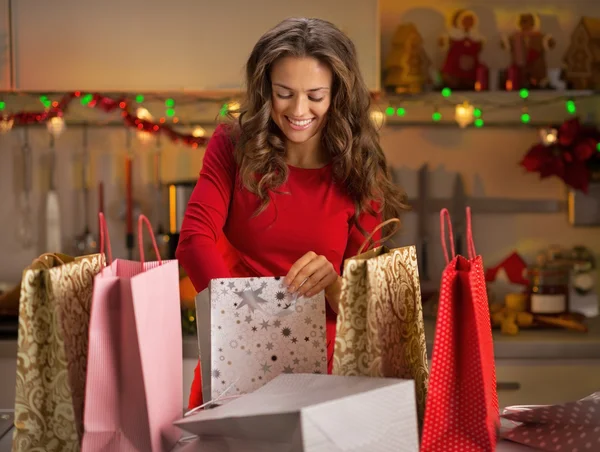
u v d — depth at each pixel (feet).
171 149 9.90
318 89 4.33
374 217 4.93
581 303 9.53
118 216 9.90
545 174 9.09
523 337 8.25
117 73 8.49
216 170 4.75
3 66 8.41
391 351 3.36
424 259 9.82
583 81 9.11
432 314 8.82
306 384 3.26
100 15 8.45
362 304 3.28
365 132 4.79
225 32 8.47
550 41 9.43
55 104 9.29
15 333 8.26
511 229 9.94
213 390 3.61
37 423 3.16
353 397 2.87
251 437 3.05
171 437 3.30
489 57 9.63
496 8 9.60
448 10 9.59
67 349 3.13
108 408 3.13
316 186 4.77
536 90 8.79
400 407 2.99
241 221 4.76
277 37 4.37
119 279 3.06
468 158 9.90
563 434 3.33
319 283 3.65
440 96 8.83
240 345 3.63
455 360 3.20
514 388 8.09
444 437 3.22
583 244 9.92
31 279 3.09
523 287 9.77
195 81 8.50
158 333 3.21
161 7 8.46
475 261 3.35
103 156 9.90
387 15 9.59
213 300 3.62
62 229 9.92
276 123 4.58
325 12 8.43
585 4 9.62
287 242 4.73
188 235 4.52
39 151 9.87
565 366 8.09
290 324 3.64
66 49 8.45
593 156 9.36
